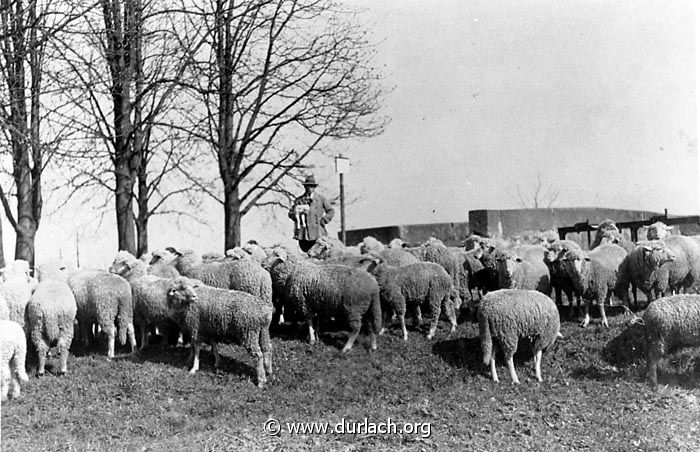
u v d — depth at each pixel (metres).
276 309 14.84
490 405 10.82
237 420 10.48
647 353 11.72
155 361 12.79
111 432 10.02
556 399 10.93
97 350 13.75
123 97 21.34
